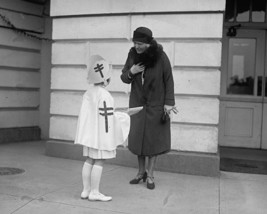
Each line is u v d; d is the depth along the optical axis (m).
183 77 6.55
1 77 8.80
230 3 8.71
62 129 7.51
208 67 6.48
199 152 6.54
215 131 6.47
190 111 6.54
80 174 6.24
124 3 6.83
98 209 4.64
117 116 4.80
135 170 6.63
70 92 7.44
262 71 8.72
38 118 9.64
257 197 5.30
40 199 4.93
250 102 8.74
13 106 9.09
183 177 6.28
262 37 8.69
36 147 8.58
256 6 8.67
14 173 6.19
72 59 7.38
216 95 6.46
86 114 4.77
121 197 5.12
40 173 6.24
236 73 8.82
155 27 6.68
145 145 5.46
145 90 5.43
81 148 7.27
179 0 6.46
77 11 7.21
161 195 5.27
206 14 6.41
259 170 6.91
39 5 9.35
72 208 4.65
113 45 7.03
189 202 5.02
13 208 4.60
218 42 6.42
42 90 9.60
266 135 8.71
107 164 6.99
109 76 4.80
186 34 6.51
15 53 9.02
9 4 8.73
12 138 9.08
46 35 9.48
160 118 5.43
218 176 6.37
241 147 8.81
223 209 4.78
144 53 5.25
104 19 7.07
